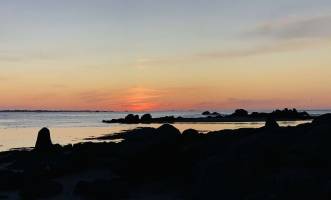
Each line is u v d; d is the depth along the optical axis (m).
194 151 23.14
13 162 31.62
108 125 101.19
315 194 14.77
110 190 20.23
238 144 18.72
